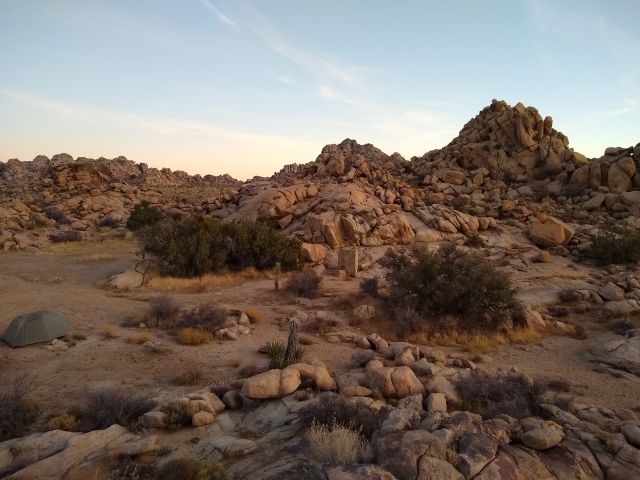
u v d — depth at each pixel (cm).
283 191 3694
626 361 1341
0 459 691
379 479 594
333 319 1752
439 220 3316
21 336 1289
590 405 1016
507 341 1631
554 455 722
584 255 3058
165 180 9412
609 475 696
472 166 4859
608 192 4012
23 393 916
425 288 1795
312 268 2734
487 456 677
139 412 880
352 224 3058
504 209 3772
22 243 3491
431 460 644
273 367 1134
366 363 1243
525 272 2623
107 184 6419
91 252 3403
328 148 8019
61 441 743
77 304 1795
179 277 2472
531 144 4691
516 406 938
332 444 696
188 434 819
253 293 2178
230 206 4497
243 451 738
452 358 1368
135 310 1766
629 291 2264
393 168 5322
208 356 1282
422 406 943
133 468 670
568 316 1958
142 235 2636
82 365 1171
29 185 6094
